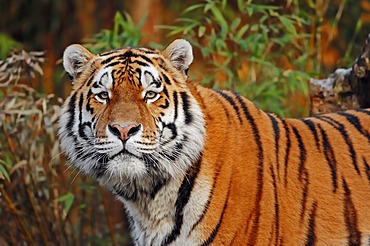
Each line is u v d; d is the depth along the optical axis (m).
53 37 25.11
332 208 9.28
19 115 11.95
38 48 25.23
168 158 8.77
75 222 13.84
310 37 14.38
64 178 13.18
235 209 8.81
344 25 17.33
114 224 14.84
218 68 13.55
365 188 9.47
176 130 8.78
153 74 8.80
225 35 13.12
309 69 14.36
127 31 14.00
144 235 9.20
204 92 9.30
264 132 9.20
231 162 8.92
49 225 13.04
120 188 9.16
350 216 9.35
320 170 9.33
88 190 13.40
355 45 16.61
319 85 11.90
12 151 12.52
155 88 8.77
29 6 25.33
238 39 13.20
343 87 11.66
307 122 9.66
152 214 9.06
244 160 8.94
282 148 9.22
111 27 24.22
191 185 8.88
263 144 9.10
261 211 8.84
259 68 14.22
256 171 8.92
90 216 13.88
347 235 9.33
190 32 15.30
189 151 8.77
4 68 12.05
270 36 14.87
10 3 25.28
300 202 9.15
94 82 8.91
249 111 9.32
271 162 9.05
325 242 9.25
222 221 8.82
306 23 13.49
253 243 8.84
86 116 8.90
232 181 8.85
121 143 8.55
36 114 12.54
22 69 12.34
